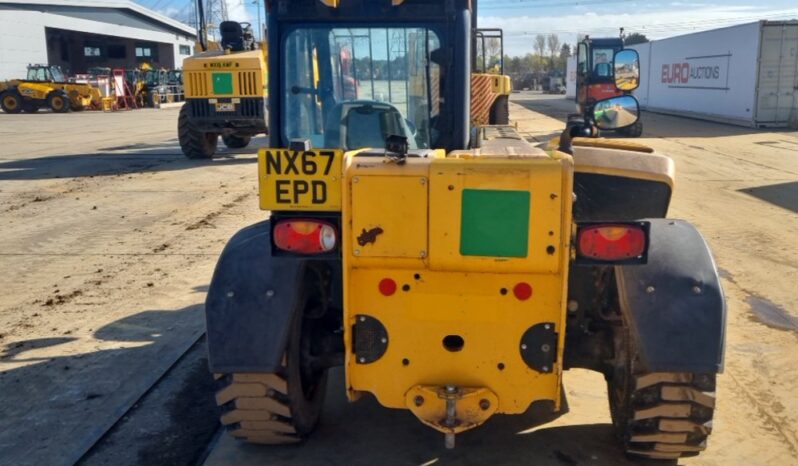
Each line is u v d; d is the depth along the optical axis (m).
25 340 5.37
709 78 26.28
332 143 4.18
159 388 4.54
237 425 3.53
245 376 3.36
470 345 3.06
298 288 3.34
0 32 46.38
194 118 15.31
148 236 8.74
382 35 4.07
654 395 3.21
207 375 4.72
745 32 23.17
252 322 3.30
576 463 3.60
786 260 7.38
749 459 3.67
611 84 22.67
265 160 2.98
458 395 3.07
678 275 3.19
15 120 30.95
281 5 4.07
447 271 2.96
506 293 2.99
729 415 4.13
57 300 6.31
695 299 3.14
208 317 3.32
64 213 10.26
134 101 41.97
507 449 3.74
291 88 4.17
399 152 2.86
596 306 3.48
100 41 64.12
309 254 3.04
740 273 6.92
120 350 5.15
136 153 17.72
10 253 8.02
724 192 11.28
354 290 3.06
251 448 3.78
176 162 15.85
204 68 15.09
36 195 11.78
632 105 4.17
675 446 3.31
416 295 3.04
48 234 8.93
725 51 24.80
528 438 3.84
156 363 4.91
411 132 4.15
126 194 11.77
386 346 3.10
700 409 3.19
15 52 47.81
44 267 7.43
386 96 4.14
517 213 2.81
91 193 11.91
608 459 3.63
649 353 3.10
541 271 2.88
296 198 3.00
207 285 6.66
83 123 29.00
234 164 15.46
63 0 55.69
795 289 6.43
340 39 4.11
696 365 3.08
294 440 3.70
